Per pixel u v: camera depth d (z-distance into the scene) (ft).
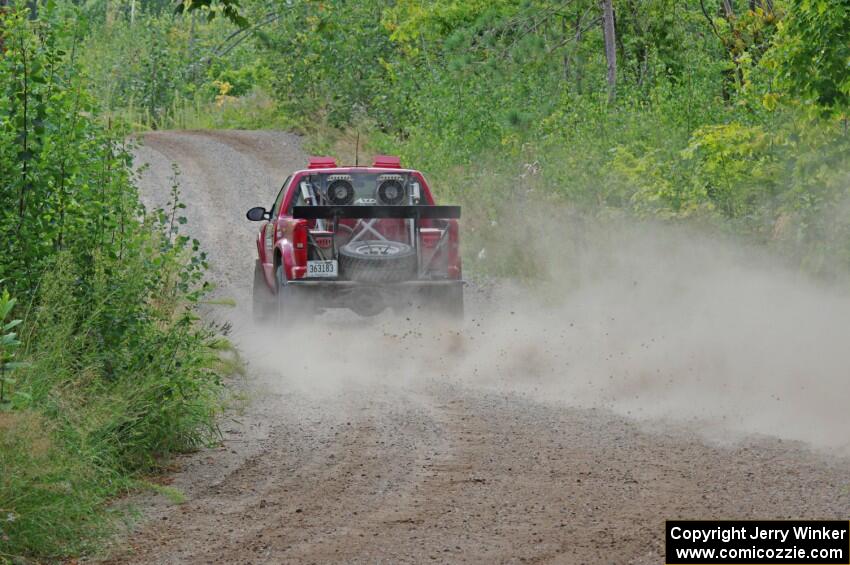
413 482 65.21
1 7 79.46
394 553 52.37
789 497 60.39
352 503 61.11
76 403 64.90
